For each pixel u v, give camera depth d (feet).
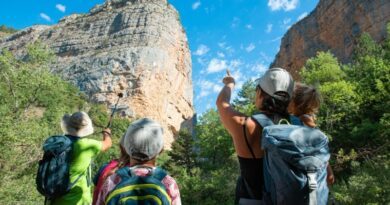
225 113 7.88
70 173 11.03
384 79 129.29
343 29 280.10
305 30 315.17
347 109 123.24
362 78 142.41
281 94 7.97
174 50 429.38
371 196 68.13
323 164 6.79
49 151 10.87
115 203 7.46
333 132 118.01
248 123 7.68
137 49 389.39
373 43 205.16
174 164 183.83
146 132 8.36
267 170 7.17
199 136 197.26
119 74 366.22
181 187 140.67
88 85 363.15
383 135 104.42
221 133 186.19
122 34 422.00
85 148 11.35
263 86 8.13
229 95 8.22
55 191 10.64
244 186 7.72
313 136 6.99
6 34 599.98
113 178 8.09
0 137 61.62
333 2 292.61
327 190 6.89
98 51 409.28
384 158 87.04
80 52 420.77
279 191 6.79
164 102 382.22
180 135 191.93
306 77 155.84
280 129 7.15
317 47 299.17
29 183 62.59
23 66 71.92
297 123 8.03
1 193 58.90
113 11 463.42
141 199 7.49
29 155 65.82
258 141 7.61
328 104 123.85
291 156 6.66
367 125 109.50
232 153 174.50
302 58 309.01
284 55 330.34
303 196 6.60
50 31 474.90
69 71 386.52
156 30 422.41
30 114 73.46
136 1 472.03
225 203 123.24
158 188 7.70
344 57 271.90
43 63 75.25
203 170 175.01
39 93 73.56
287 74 8.18
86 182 11.50
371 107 127.24
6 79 70.74
